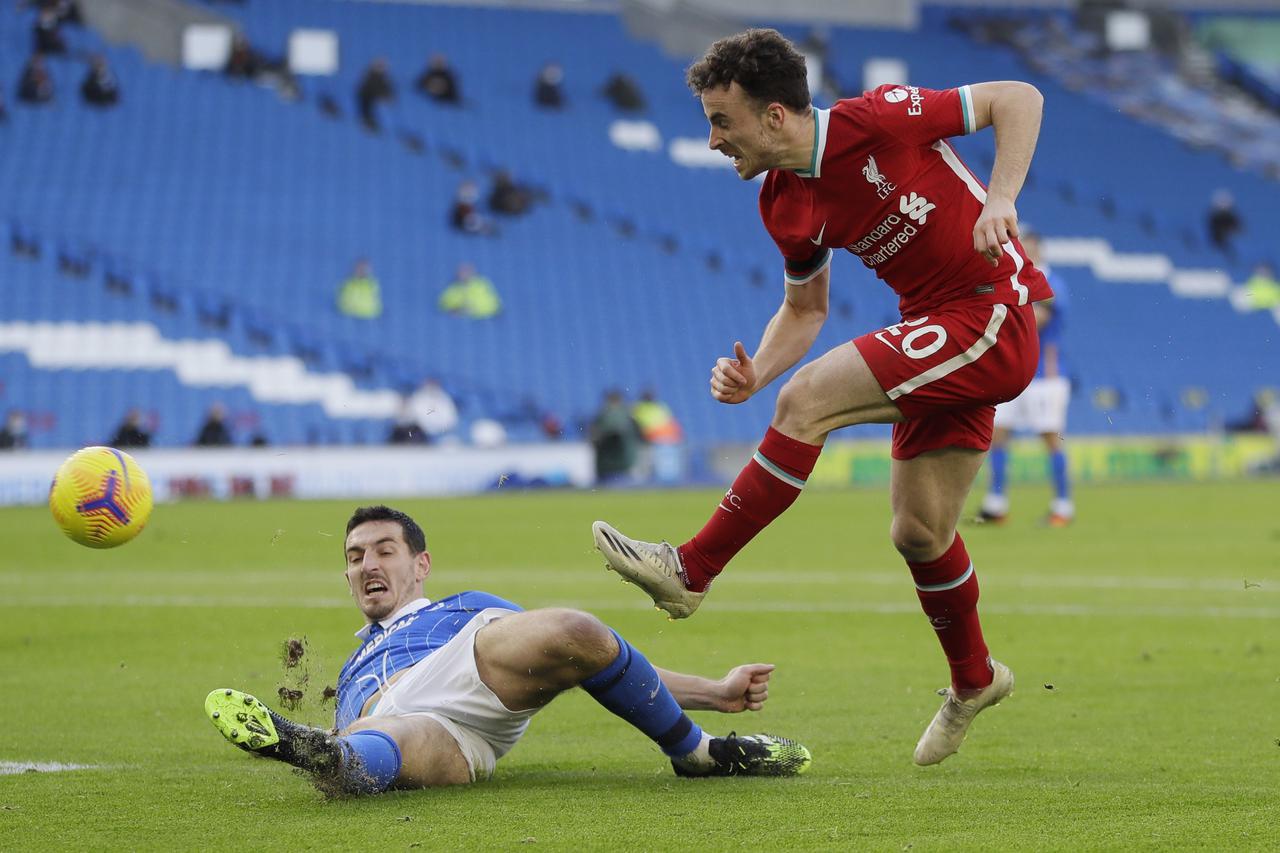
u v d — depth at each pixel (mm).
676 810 14914
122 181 110750
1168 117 146875
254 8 132000
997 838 13461
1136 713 22422
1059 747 19656
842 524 66062
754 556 51844
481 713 16469
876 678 26469
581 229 119938
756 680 18078
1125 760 18562
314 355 102312
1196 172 140750
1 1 120750
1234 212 136500
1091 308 124688
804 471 16859
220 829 14148
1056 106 144750
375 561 17734
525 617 16406
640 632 33000
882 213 17000
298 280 106875
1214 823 14109
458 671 16484
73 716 22422
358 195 116438
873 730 21266
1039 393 61844
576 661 16188
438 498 88562
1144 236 133000
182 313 101625
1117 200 135875
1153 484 97562
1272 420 118062
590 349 109562
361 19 134750
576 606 37344
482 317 108438
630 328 112188
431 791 16047
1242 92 151875
